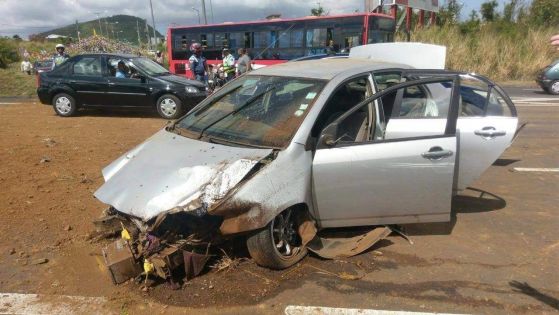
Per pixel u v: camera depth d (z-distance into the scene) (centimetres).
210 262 402
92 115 1245
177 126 479
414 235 474
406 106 451
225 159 384
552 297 366
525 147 870
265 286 373
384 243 454
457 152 473
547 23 2762
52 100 1212
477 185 640
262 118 432
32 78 2505
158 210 352
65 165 710
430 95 467
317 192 404
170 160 402
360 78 451
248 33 2147
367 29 1898
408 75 482
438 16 3284
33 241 449
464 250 443
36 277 387
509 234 480
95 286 375
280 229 393
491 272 403
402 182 416
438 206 429
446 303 356
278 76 474
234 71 1664
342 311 344
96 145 855
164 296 360
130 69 1197
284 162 384
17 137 912
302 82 448
